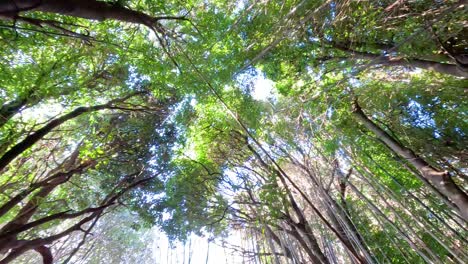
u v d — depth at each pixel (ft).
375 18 23.36
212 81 23.76
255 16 24.66
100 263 57.93
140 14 15.58
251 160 38.01
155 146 32.99
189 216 35.70
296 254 33.83
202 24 22.68
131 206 34.81
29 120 20.58
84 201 32.04
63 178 23.40
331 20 23.56
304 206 40.98
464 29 23.24
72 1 12.03
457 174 32.30
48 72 18.03
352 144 32.27
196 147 37.50
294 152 34.76
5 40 16.42
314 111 29.78
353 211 36.88
